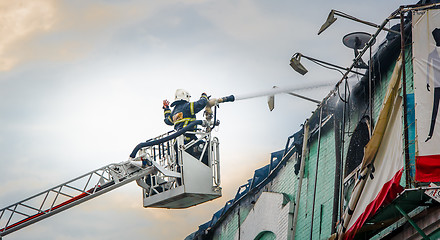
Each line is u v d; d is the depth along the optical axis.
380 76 20.30
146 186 25.14
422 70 16.70
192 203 24.75
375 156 17.45
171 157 24.55
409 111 17.12
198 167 24.22
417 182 16.08
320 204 22.44
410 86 18.61
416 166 15.98
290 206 24.12
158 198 24.66
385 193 16.66
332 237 19.09
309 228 22.73
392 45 19.70
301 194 24.02
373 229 19.12
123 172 25.11
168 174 23.84
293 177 24.88
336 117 22.45
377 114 20.17
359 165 20.53
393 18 18.28
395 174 16.61
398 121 17.08
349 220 17.95
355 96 21.66
